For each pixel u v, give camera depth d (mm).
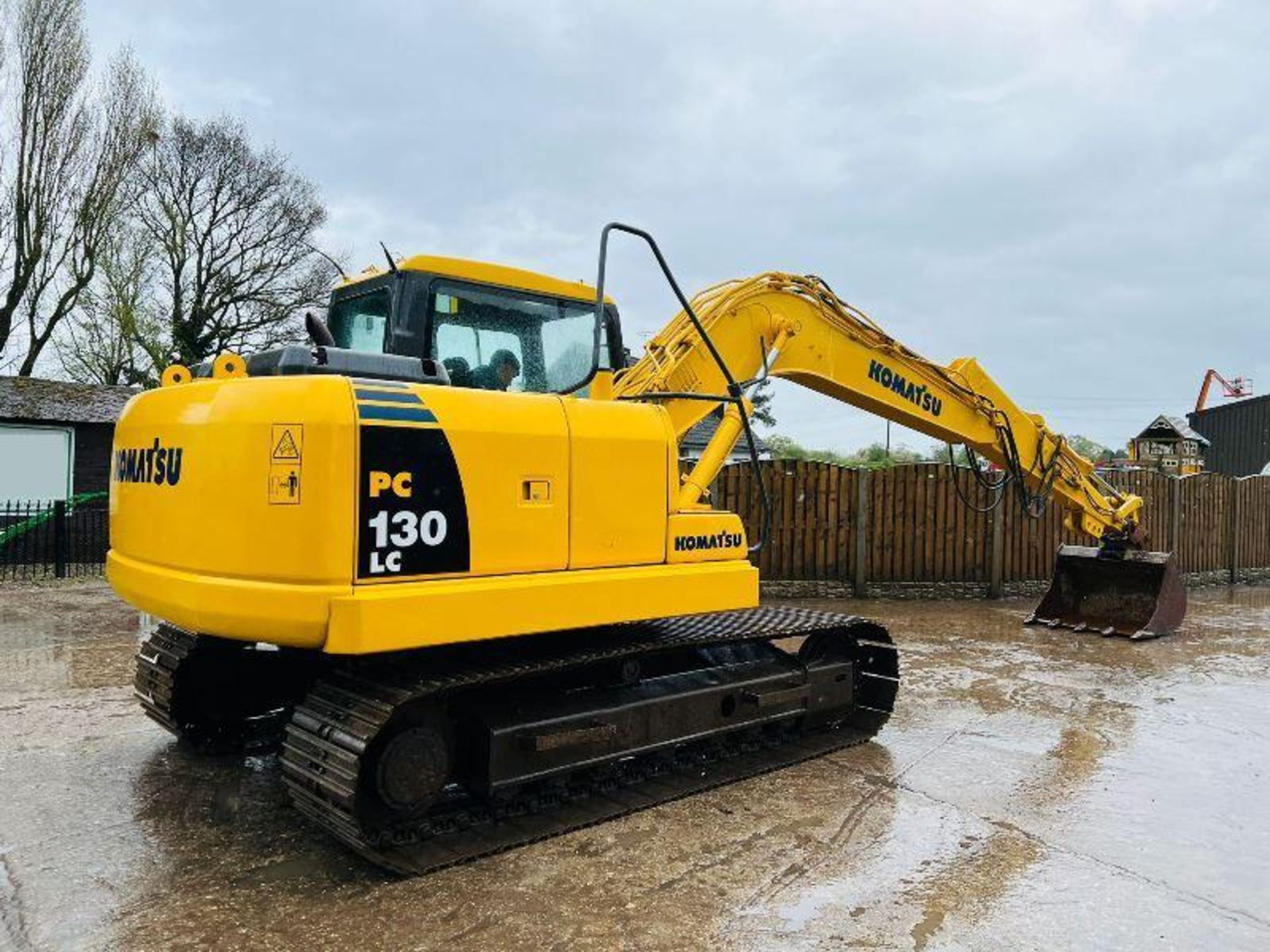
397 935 3215
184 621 3684
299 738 3721
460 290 4645
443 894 3533
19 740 5348
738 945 3199
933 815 4480
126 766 4934
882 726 5805
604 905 3473
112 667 7168
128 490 4219
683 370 5426
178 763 4984
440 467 3660
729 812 4469
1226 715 6500
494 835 3994
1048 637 9617
